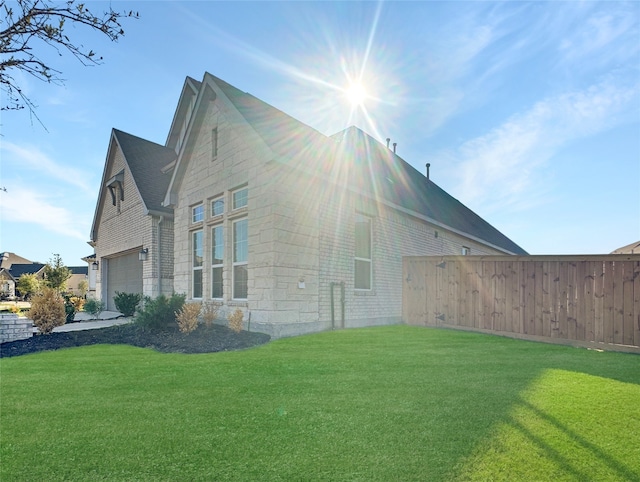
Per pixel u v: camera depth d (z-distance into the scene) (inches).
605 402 138.5
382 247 423.8
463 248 639.8
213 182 388.5
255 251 325.7
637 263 276.7
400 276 445.1
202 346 262.8
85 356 240.1
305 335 312.8
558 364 206.2
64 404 142.9
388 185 487.2
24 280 1540.4
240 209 349.4
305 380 172.4
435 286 402.0
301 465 94.7
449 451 100.9
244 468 93.7
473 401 140.3
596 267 293.6
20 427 121.1
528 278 327.3
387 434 111.8
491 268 353.4
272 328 301.6
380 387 159.9
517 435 110.2
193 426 120.0
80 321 458.9
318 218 348.2
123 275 613.9
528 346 270.7
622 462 95.4
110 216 655.8
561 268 310.0
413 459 96.9
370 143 614.2
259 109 392.5
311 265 337.1
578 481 87.3
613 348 280.5
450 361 212.2
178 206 448.8
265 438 110.4
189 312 311.4
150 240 507.2
